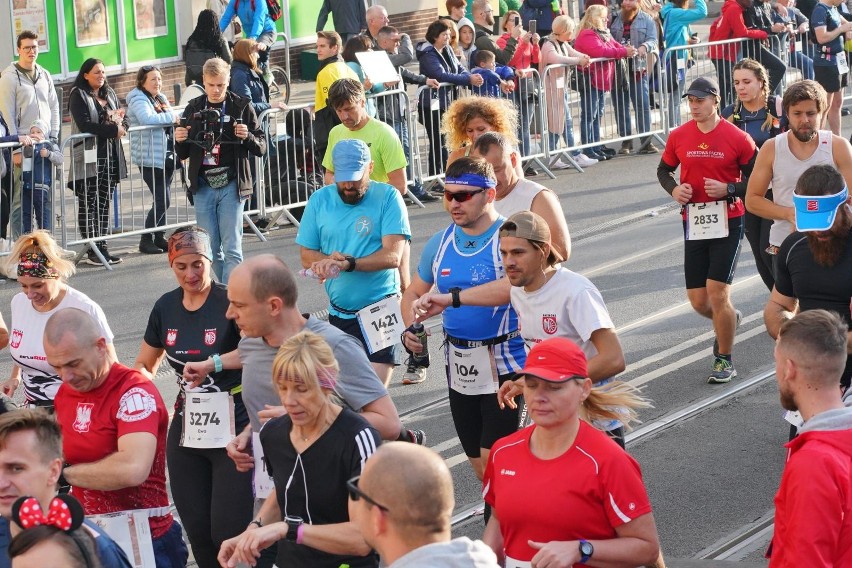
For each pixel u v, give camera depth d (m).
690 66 28.80
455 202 9.81
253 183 21.78
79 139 19.98
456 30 24.78
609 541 6.70
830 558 6.25
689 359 14.91
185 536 11.01
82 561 5.33
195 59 27.75
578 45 26.64
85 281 19.48
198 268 9.45
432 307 9.70
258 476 8.41
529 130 25.69
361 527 5.61
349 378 8.02
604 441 6.81
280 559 7.42
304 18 38.06
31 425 6.53
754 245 14.62
